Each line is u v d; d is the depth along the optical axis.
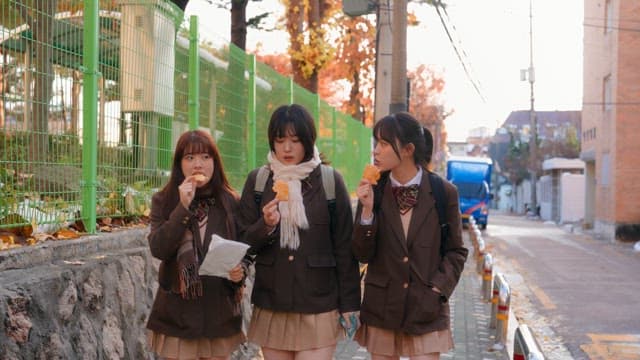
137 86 5.95
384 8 14.73
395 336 4.27
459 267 4.26
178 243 3.93
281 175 4.20
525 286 15.13
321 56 18.27
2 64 4.29
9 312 3.45
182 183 4.00
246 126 9.25
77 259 4.54
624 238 28.19
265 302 4.24
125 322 4.72
